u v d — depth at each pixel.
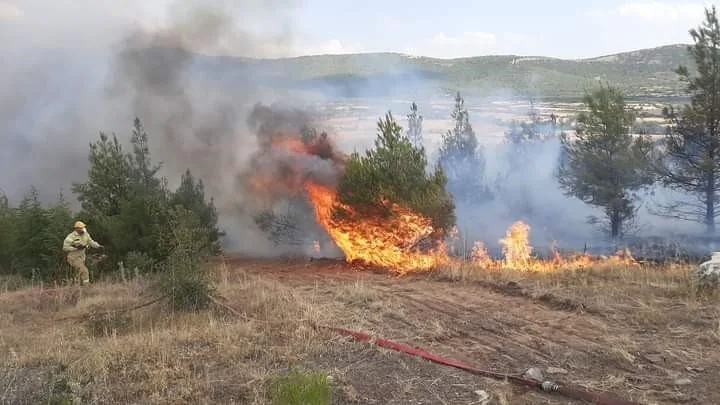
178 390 5.33
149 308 8.63
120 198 14.66
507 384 5.36
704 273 8.22
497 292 8.93
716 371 5.53
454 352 6.28
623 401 4.90
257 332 6.97
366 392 5.22
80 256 11.82
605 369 5.68
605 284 8.84
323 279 10.92
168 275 8.78
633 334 6.62
